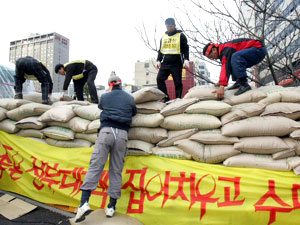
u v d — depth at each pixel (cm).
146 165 252
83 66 451
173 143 257
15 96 391
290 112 226
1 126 358
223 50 275
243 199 204
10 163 331
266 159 215
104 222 220
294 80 518
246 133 224
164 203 224
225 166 223
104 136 231
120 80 268
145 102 283
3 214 269
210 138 235
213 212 207
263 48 270
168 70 392
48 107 346
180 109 265
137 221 228
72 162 285
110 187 230
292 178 200
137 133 268
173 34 381
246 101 252
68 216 266
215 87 282
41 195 296
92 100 453
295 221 188
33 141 329
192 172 228
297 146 213
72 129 305
